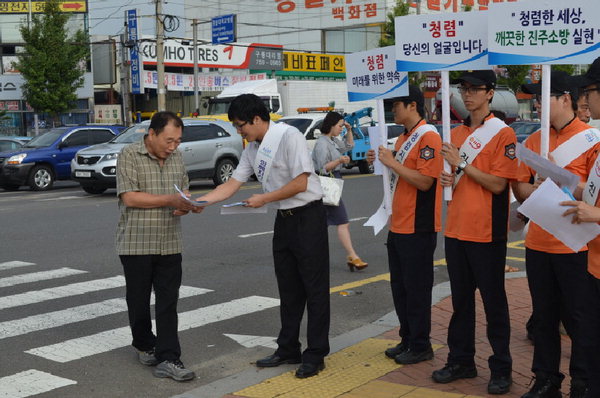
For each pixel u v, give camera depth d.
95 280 8.43
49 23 36.19
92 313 7.05
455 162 4.56
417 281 5.16
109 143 18.59
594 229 3.51
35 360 5.70
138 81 38.47
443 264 9.13
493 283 4.61
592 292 3.60
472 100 4.54
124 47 35.50
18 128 38.91
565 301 4.28
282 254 5.25
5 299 7.58
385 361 5.36
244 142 19.73
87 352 5.89
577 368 4.34
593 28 4.00
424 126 5.07
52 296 7.70
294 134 4.98
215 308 7.20
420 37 4.79
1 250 10.30
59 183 22.55
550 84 4.18
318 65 47.94
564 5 4.05
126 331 6.46
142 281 5.20
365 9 48.81
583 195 3.70
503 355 4.63
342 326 6.60
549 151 4.24
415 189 5.07
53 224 12.67
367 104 33.44
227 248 10.33
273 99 30.59
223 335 6.36
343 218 8.72
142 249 5.09
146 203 4.99
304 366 5.11
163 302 5.25
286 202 5.06
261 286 8.11
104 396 4.98
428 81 34.28
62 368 5.52
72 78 36.59
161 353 5.32
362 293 7.79
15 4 39.88
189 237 11.20
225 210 4.92
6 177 19.36
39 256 9.87
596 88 3.46
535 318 4.39
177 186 5.18
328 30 51.03
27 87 36.12
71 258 9.71
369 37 49.06
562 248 4.18
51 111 36.22
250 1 54.31
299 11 51.97
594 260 3.57
